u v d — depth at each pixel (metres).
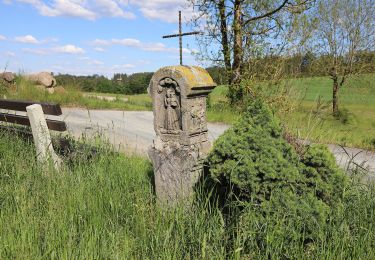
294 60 7.57
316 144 3.62
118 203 3.86
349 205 3.44
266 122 3.51
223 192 3.79
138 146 8.21
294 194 3.22
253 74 14.62
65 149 5.39
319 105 4.81
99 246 3.11
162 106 4.25
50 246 2.99
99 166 4.71
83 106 16.00
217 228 3.18
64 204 3.76
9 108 6.02
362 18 17.83
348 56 18.19
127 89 35.72
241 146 3.37
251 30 15.16
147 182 4.57
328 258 2.81
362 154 8.45
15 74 17.16
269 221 3.05
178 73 4.04
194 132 4.16
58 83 18.48
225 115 14.48
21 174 4.66
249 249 3.01
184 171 4.00
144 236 3.24
